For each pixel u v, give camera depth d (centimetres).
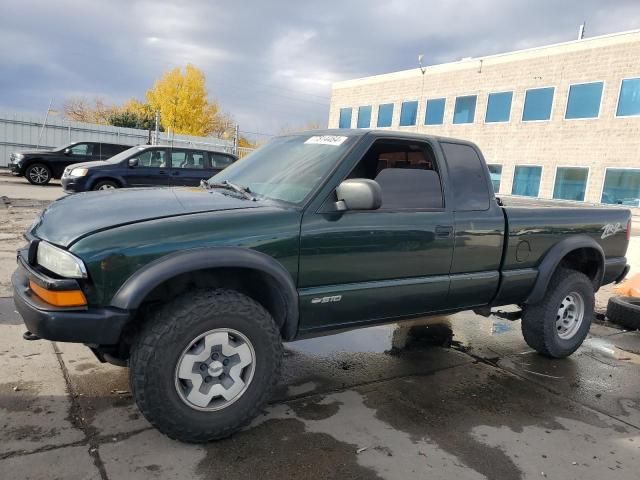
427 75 2972
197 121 4797
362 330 515
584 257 482
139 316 285
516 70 2533
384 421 324
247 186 354
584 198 2289
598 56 2219
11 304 487
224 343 274
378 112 3309
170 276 254
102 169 1178
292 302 298
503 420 336
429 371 416
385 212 338
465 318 581
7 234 834
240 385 282
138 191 346
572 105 2322
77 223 272
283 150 380
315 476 259
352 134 349
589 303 468
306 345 461
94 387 335
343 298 321
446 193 377
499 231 400
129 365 264
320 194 312
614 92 2167
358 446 291
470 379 404
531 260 425
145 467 255
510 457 291
